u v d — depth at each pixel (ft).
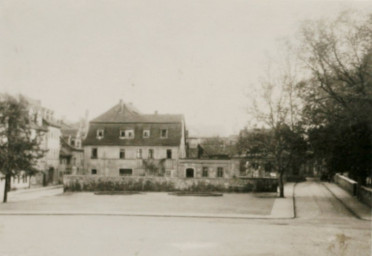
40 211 106.22
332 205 124.16
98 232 73.67
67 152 278.05
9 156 130.31
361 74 108.78
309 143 142.51
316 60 115.85
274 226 82.17
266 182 168.96
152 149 233.76
